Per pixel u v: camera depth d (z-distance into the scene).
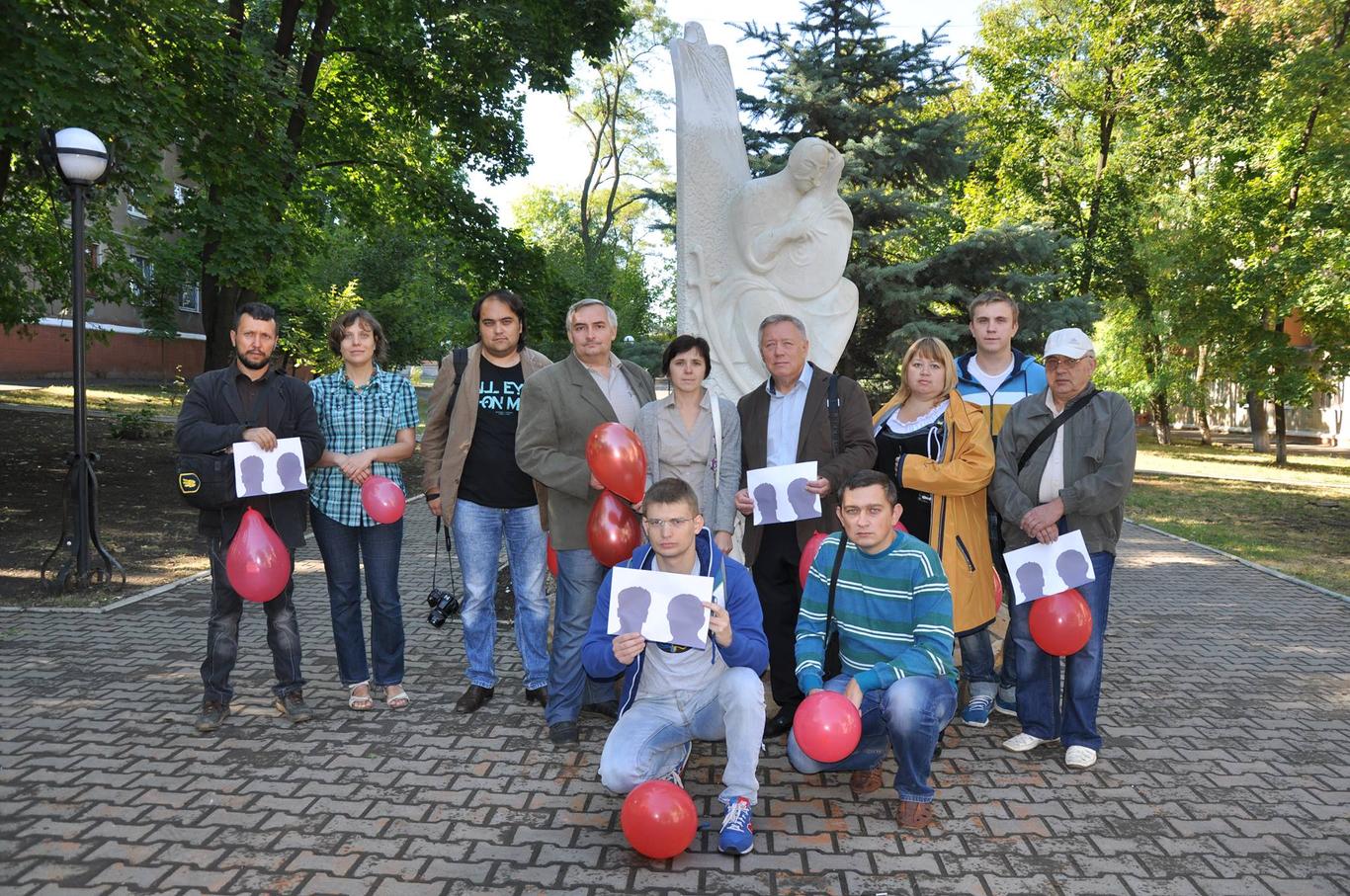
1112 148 23.88
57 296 16.55
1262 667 5.75
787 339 4.21
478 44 15.19
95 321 28.77
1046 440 4.11
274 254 12.48
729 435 4.26
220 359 14.12
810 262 5.98
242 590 3.98
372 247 20.73
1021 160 24.36
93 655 5.30
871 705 3.50
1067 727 4.08
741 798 3.20
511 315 4.44
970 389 4.83
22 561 7.92
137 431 17.38
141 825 3.26
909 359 4.30
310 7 15.20
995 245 12.49
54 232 15.44
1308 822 3.49
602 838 3.26
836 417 4.24
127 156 9.52
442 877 2.95
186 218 11.85
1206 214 22.34
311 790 3.58
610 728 4.40
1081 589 4.04
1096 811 3.56
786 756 4.11
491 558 4.56
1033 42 24.02
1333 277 18.06
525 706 4.67
